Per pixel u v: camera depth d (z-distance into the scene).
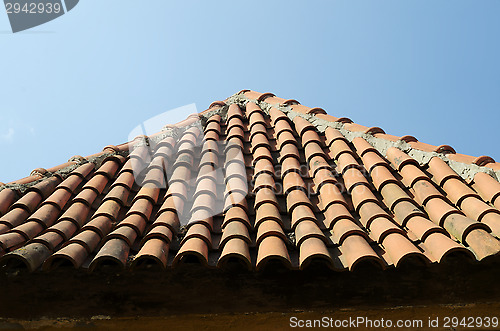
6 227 3.13
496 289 2.54
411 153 3.80
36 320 2.67
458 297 2.56
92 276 2.63
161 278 2.61
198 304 2.61
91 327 2.68
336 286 2.58
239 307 2.60
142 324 2.65
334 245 2.66
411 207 2.88
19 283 2.64
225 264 2.53
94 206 3.50
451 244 2.38
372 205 2.97
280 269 2.59
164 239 2.70
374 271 2.56
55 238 2.81
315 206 3.21
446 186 3.26
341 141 4.16
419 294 2.57
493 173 3.25
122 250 2.57
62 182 3.86
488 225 2.59
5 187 3.78
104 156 4.39
